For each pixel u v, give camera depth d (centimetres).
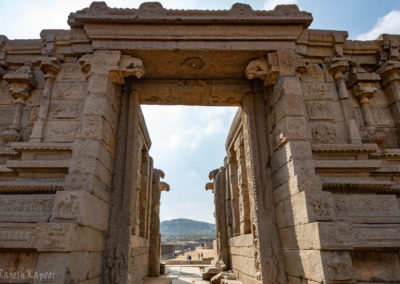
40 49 599
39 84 589
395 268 391
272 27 542
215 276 823
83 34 550
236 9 540
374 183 463
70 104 541
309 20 536
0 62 595
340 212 440
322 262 349
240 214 809
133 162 561
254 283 594
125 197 525
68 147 492
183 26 532
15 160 482
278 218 514
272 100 571
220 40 536
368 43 612
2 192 463
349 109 547
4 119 571
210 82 632
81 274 378
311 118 544
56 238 343
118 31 530
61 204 381
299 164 451
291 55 536
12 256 371
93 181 433
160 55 545
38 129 511
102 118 489
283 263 484
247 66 557
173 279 927
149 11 531
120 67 529
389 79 598
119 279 464
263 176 561
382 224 400
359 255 396
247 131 627
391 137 571
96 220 438
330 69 578
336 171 490
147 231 972
